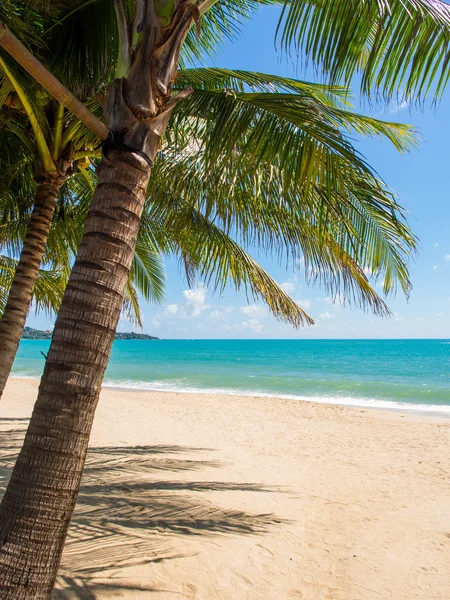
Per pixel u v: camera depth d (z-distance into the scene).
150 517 4.01
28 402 12.43
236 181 3.49
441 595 3.07
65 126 3.99
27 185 5.16
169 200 4.58
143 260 7.54
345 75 2.63
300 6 2.63
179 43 2.09
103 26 3.55
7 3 2.91
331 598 2.98
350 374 28.95
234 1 4.09
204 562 3.25
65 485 1.63
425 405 15.31
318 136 2.56
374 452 7.63
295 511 4.54
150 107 1.93
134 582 2.86
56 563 1.63
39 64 1.67
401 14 2.35
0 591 1.55
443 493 5.36
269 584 3.08
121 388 19.67
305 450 7.67
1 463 5.39
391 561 3.54
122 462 6.05
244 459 6.79
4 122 3.74
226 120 2.83
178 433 8.81
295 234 3.87
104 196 1.81
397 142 3.72
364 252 3.55
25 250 3.74
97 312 1.71
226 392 19.17
